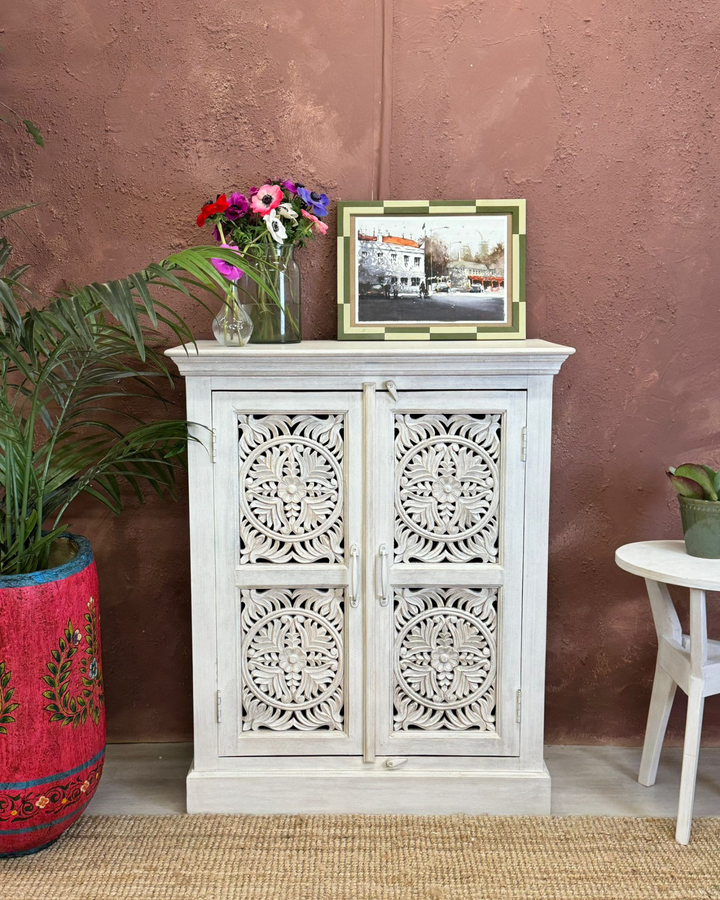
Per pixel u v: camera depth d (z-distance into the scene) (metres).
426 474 1.97
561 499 2.33
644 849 1.90
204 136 2.20
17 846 1.83
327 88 2.19
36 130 2.08
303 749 2.04
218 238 2.13
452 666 2.04
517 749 2.05
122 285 1.59
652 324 2.26
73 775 1.82
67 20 2.16
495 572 1.99
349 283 2.17
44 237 2.23
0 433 1.76
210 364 1.90
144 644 2.38
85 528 2.33
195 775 2.04
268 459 1.96
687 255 2.24
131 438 1.92
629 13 2.16
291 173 2.21
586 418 2.30
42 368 1.77
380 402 1.94
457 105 2.19
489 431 1.96
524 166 2.21
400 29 2.17
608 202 2.22
